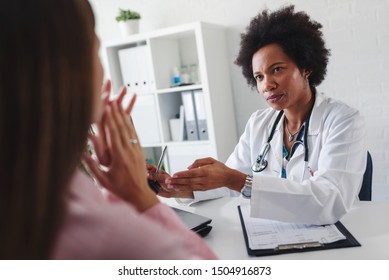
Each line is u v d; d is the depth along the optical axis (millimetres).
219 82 2432
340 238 855
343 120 1198
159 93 2510
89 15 382
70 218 377
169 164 2574
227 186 1021
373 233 884
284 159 1337
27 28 321
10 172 327
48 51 331
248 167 1517
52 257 363
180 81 2613
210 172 997
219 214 1113
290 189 981
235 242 900
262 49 1266
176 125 2547
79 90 361
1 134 321
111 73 2650
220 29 2479
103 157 584
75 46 351
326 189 985
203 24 2262
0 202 328
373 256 769
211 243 913
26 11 321
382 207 1061
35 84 327
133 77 2582
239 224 1018
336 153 1141
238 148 1551
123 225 388
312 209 963
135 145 599
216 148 2357
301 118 1331
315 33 1287
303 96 1309
